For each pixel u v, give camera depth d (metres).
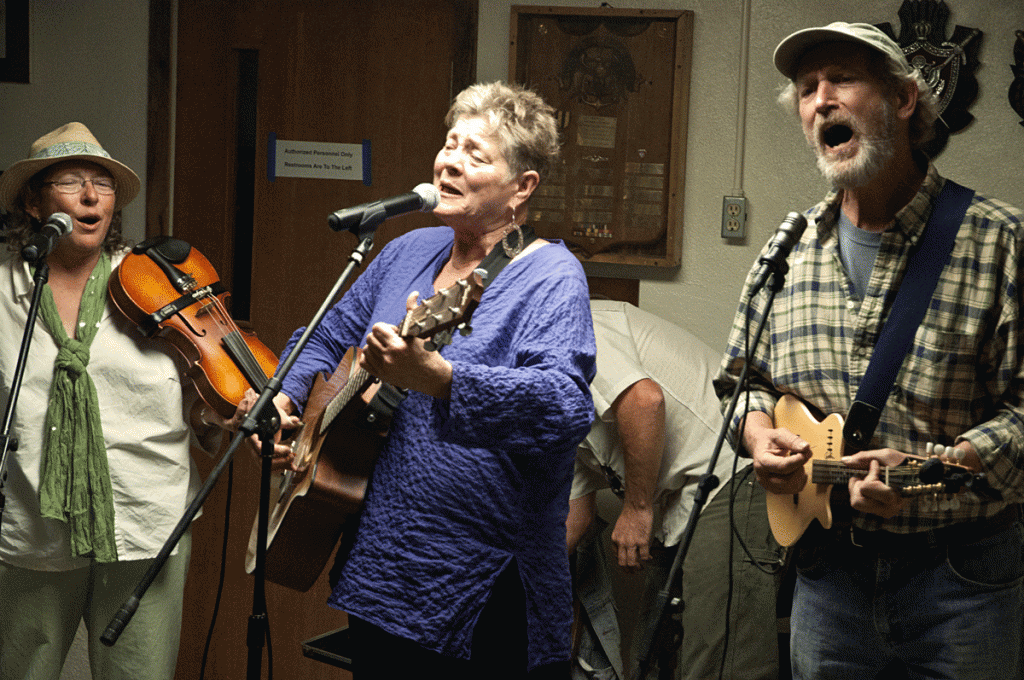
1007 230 1.91
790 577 2.78
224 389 2.41
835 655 2.07
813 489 2.05
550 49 3.26
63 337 2.40
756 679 2.72
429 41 3.34
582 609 2.96
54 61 3.43
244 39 3.40
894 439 1.97
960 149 3.10
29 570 2.39
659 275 3.31
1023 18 3.05
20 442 2.35
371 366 1.61
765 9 3.22
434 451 1.77
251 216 3.45
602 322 2.98
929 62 3.09
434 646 1.71
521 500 1.78
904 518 1.95
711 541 2.77
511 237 1.94
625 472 2.80
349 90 3.37
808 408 2.12
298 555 1.93
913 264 1.96
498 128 1.90
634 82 3.25
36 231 2.45
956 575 1.92
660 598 1.77
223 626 3.44
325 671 3.40
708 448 2.83
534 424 1.65
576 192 3.28
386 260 2.19
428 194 1.86
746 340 2.19
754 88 3.23
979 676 1.91
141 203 3.43
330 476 1.84
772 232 3.25
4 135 3.46
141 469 2.42
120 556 2.37
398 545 1.76
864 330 2.02
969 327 1.91
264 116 3.41
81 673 3.39
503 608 1.77
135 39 3.41
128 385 2.42
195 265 2.61
